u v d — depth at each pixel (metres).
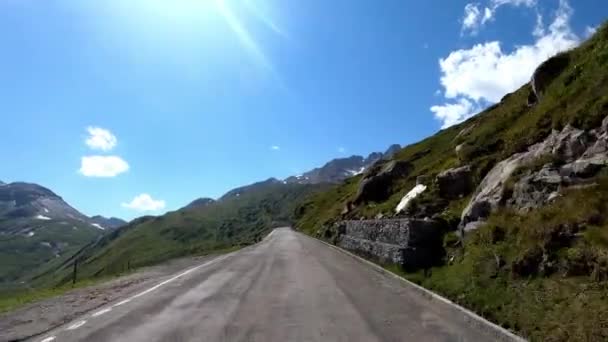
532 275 10.17
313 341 8.36
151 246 176.75
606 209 9.87
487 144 22.66
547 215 11.18
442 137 46.59
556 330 7.70
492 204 15.12
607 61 14.84
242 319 10.22
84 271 158.75
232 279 17.83
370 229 26.25
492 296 10.41
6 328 9.49
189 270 22.41
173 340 8.39
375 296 13.36
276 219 191.62
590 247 9.20
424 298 12.93
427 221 18.12
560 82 17.70
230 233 193.88
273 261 26.03
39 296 15.92
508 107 26.17
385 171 41.88
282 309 11.38
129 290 15.43
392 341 8.36
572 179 12.07
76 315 10.85
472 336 8.71
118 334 8.86
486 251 12.73
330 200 94.75
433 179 26.00
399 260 17.95
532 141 16.47
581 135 12.91
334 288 14.98
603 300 7.85
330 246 40.34
